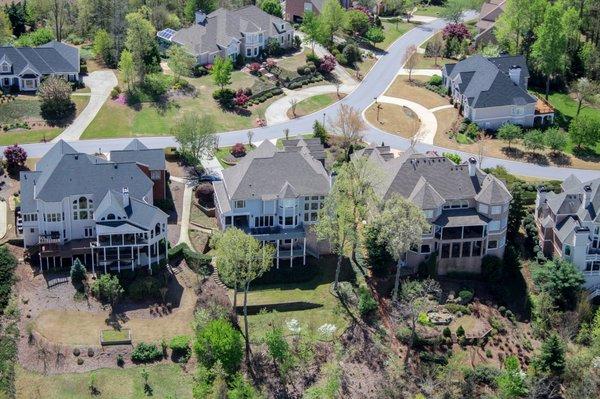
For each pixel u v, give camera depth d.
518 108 181.38
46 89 169.75
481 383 120.19
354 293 129.62
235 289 122.38
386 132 177.38
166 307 123.62
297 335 121.31
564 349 122.19
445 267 137.00
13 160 149.88
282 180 134.62
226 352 113.31
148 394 111.31
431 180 138.38
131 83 181.75
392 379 118.69
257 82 191.75
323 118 181.25
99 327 119.31
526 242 144.75
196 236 136.50
